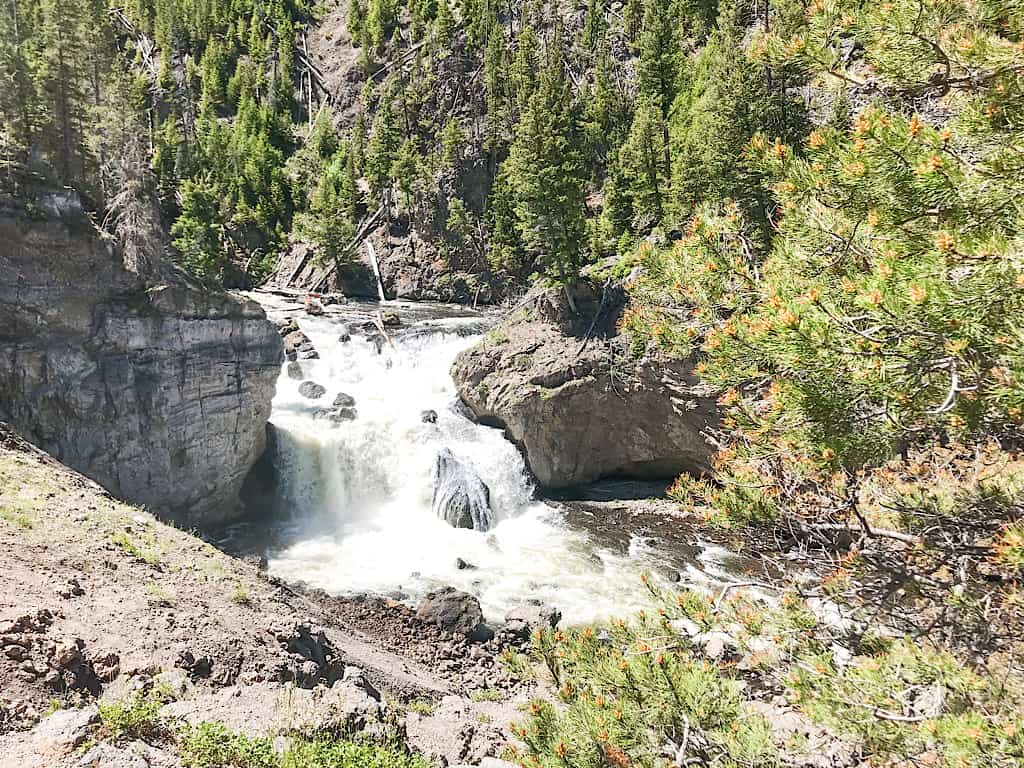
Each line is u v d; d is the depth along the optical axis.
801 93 36.53
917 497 9.70
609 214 51.97
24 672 10.84
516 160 43.59
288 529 32.75
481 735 16.17
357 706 13.08
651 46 60.09
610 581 28.64
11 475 19.92
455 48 101.75
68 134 34.84
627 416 38.81
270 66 128.50
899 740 7.41
